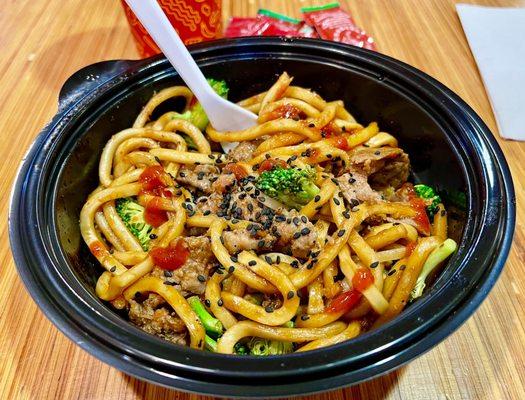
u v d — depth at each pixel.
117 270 0.15
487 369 0.14
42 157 0.15
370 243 0.16
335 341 0.14
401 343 0.11
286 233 0.15
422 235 0.17
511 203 0.13
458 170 0.16
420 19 0.28
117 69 0.18
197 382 0.10
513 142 0.22
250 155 0.19
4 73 0.25
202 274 0.15
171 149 0.19
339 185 0.17
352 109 0.21
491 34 0.27
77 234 0.16
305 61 0.19
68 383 0.14
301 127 0.19
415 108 0.18
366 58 0.18
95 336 0.11
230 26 0.26
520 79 0.24
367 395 0.14
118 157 0.18
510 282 0.16
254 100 0.21
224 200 0.17
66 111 0.16
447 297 0.11
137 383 0.14
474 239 0.13
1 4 0.29
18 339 0.15
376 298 0.14
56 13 0.29
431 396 0.14
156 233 0.17
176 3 0.21
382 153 0.18
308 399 0.14
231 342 0.14
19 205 0.14
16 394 0.14
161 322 0.14
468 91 0.24
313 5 0.29
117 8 0.29
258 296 0.15
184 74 0.18
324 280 0.15
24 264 0.12
